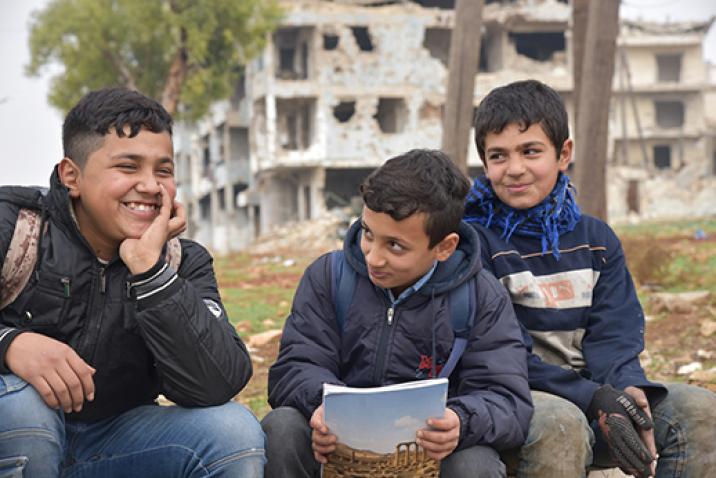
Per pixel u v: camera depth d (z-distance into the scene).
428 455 2.55
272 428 2.75
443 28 37.47
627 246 10.85
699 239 18.25
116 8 23.73
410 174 2.67
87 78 24.45
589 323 3.20
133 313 2.70
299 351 2.90
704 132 46.00
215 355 2.59
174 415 2.65
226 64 25.41
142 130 2.67
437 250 2.78
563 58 38.84
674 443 2.91
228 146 39.22
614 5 9.55
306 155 34.91
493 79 37.62
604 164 9.77
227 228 39.62
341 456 2.56
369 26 35.59
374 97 35.56
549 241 3.19
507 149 3.14
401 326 2.85
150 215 2.70
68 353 2.52
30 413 2.46
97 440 2.77
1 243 2.62
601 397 2.87
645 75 46.69
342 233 29.62
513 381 2.79
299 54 36.00
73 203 2.72
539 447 2.77
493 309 2.87
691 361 6.18
